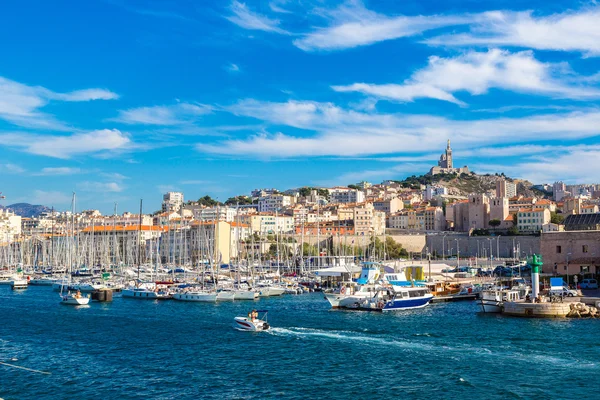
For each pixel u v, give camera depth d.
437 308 116.81
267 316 107.12
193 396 58.34
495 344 77.56
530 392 57.50
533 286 104.62
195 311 116.88
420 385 60.41
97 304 130.50
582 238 140.62
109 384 62.84
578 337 80.50
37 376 66.19
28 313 116.12
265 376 64.75
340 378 63.47
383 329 91.06
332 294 118.88
